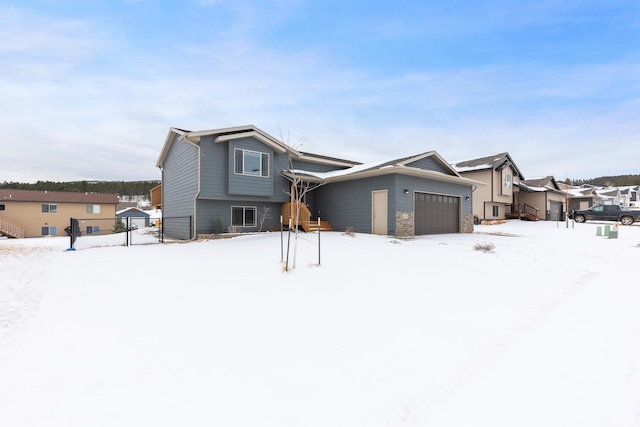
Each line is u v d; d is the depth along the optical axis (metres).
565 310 4.77
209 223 15.32
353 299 5.27
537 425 2.24
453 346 3.58
